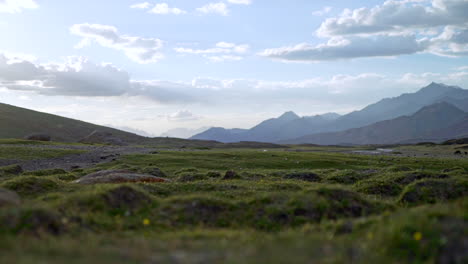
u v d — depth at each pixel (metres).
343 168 54.38
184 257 9.59
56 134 194.00
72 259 9.21
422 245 10.03
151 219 15.42
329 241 11.27
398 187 27.06
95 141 152.38
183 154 68.06
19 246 9.94
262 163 56.84
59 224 12.52
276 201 17.81
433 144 198.25
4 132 167.75
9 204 13.59
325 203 17.48
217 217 16.31
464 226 10.48
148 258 9.51
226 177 32.81
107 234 13.12
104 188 17.88
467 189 22.86
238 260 9.20
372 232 11.65
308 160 61.25
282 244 11.07
